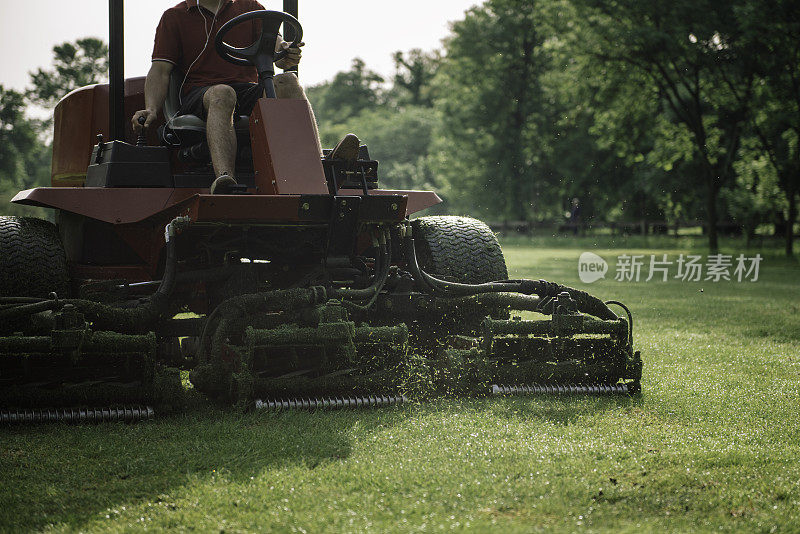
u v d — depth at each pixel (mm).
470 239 5734
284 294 4750
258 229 5012
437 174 64688
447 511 3232
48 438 4238
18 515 3203
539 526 3082
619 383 5418
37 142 70062
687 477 3678
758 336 8461
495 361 5141
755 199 29656
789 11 24875
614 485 3555
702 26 26844
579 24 29062
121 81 5785
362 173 5164
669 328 9086
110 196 5160
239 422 4539
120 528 3055
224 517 3166
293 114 5109
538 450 4035
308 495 3395
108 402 4582
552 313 5172
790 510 3295
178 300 5531
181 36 5812
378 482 3541
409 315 5465
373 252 6016
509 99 52219
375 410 4867
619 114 31578
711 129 31875
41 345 4344
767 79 27266
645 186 39688
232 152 5258
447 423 4551
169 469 3762
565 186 51344
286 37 6262
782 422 4707
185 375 6148
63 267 5148
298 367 4988
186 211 4977
